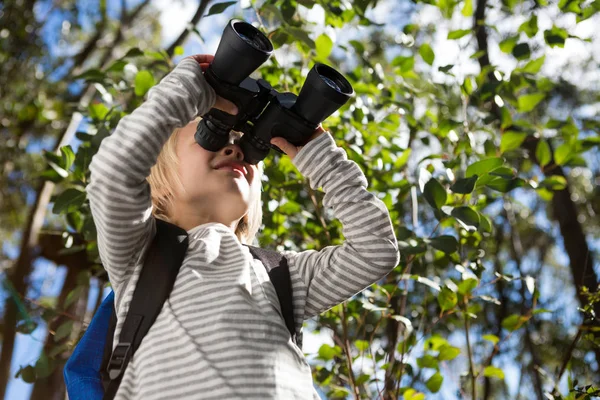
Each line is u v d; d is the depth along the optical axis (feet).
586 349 9.88
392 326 9.59
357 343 8.39
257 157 5.42
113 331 5.03
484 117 9.50
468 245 8.89
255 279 5.03
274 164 9.07
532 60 9.55
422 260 9.01
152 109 4.73
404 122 10.64
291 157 5.31
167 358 4.55
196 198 5.46
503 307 13.51
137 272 4.96
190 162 5.48
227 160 5.50
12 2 19.88
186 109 4.78
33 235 15.48
